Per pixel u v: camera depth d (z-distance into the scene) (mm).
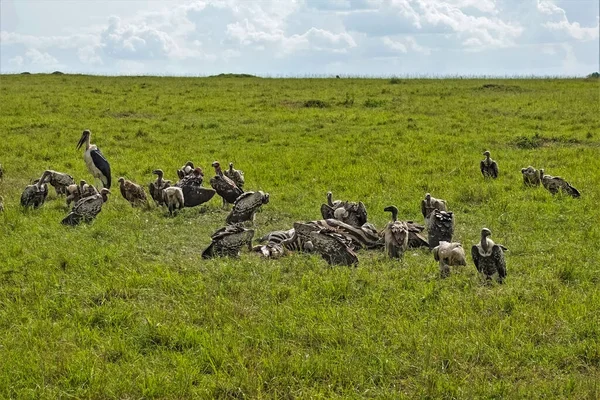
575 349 11609
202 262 16547
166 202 21297
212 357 11430
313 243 16547
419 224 19297
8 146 33188
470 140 34750
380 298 13977
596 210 21234
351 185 25328
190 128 39125
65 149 32625
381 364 11070
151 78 74812
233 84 66125
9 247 17422
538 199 23156
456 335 12133
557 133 36625
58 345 11875
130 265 16078
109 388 10531
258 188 25062
